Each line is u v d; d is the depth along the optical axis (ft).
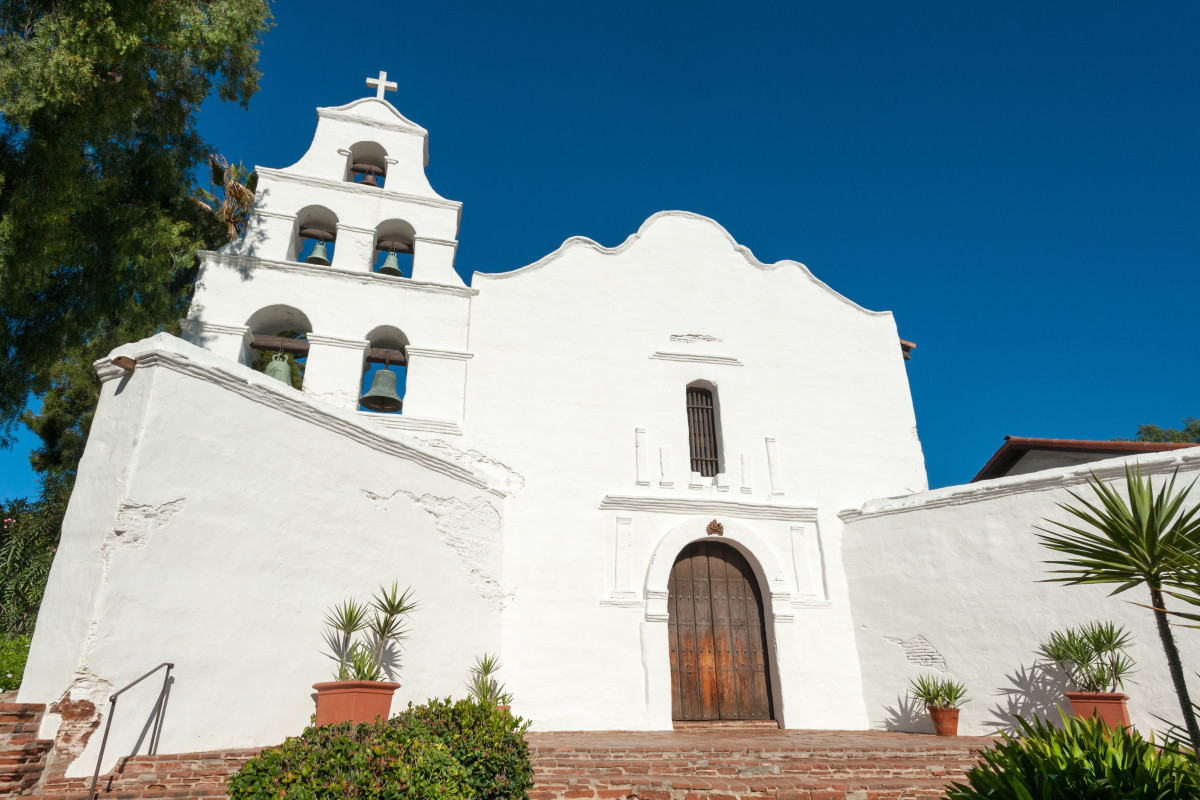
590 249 49.75
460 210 48.55
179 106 43.04
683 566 44.11
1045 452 45.44
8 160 31.35
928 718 39.14
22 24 31.91
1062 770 14.08
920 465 49.32
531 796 23.66
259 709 25.36
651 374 47.52
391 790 16.28
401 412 42.19
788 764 27.84
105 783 20.15
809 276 53.21
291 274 42.88
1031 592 37.09
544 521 41.96
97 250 38.11
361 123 49.19
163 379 24.62
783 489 46.60
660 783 24.61
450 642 34.88
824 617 43.73
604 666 39.65
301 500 28.76
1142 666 32.89
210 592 24.63
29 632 43.98
